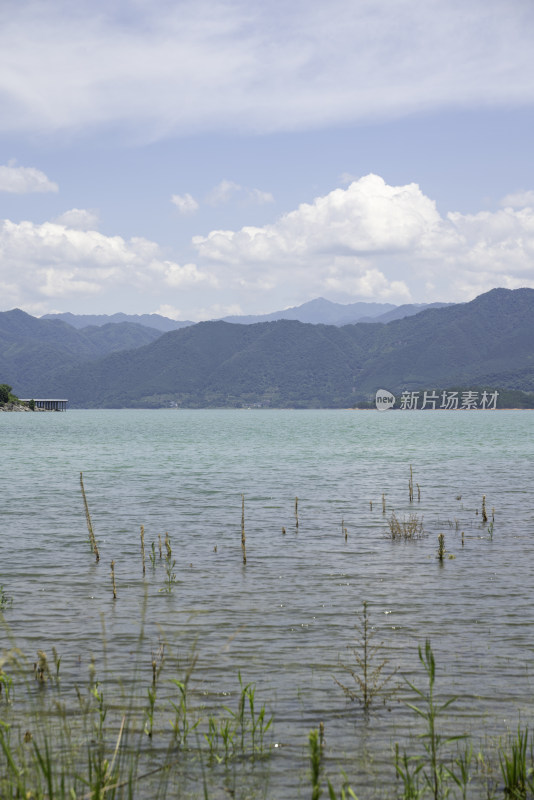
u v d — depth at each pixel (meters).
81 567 23.92
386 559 25.17
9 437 131.25
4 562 24.67
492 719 11.91
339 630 16.78
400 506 39.12
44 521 33.94
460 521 33.72
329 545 27.92
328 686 13.36
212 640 16.03
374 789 9.86
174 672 14.03
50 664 14.40
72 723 11.75
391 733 11.52
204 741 11.23
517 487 48.22
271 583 21.59
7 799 8.52
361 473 59.16
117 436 135.88
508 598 19.64
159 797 9.48
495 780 10.02
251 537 29.83
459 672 13.95
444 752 10.87
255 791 9.71
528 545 27.67
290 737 11.39
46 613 18.14
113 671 14.07
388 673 13.98
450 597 19.78
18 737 11.10
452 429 170.62
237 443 109.38
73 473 59.91
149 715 11.41
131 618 17.73
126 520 34.41
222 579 22.17
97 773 9.05
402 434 142.50
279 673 14.02
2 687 13.16
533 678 13.59
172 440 119.69
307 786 9.91
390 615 18.02
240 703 12.42
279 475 57.62
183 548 27.45
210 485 50.09
